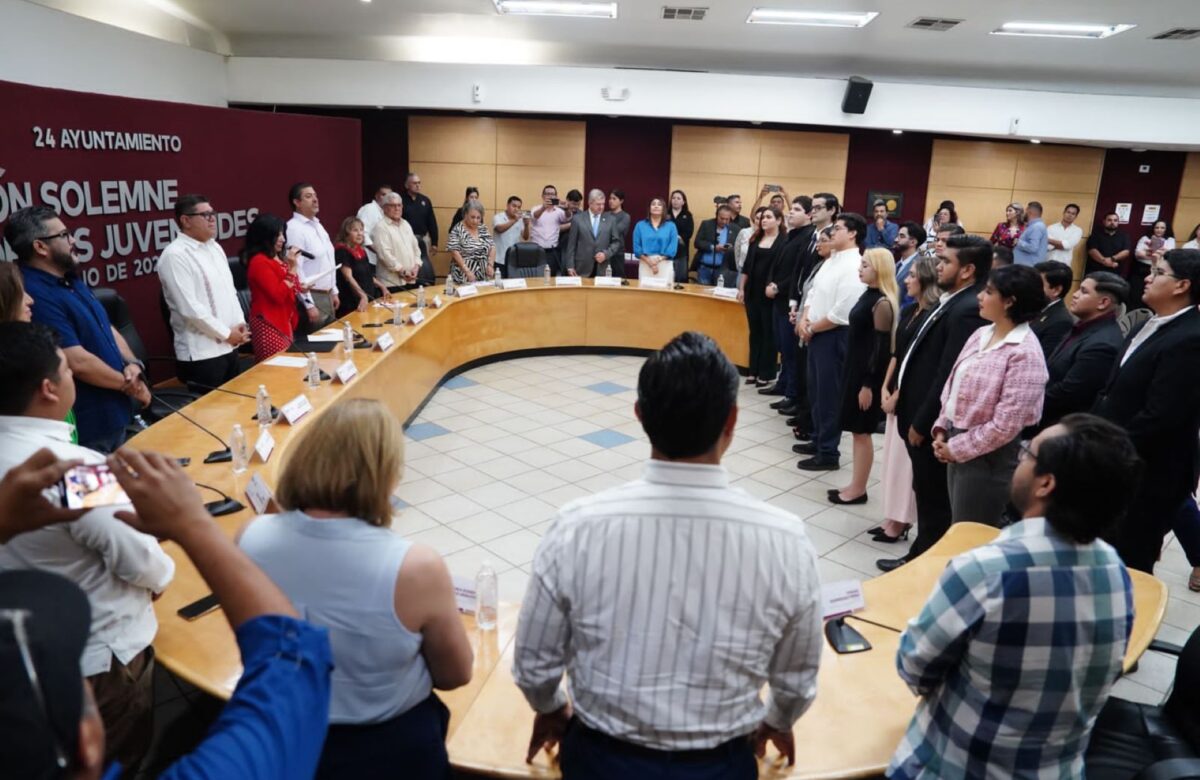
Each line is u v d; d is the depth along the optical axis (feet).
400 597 4.00
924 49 25.09
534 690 4.15
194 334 13.20
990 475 8.94
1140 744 6.07
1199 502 13.51
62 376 5.22
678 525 3.65
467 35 26.17
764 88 26.78
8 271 7.43
